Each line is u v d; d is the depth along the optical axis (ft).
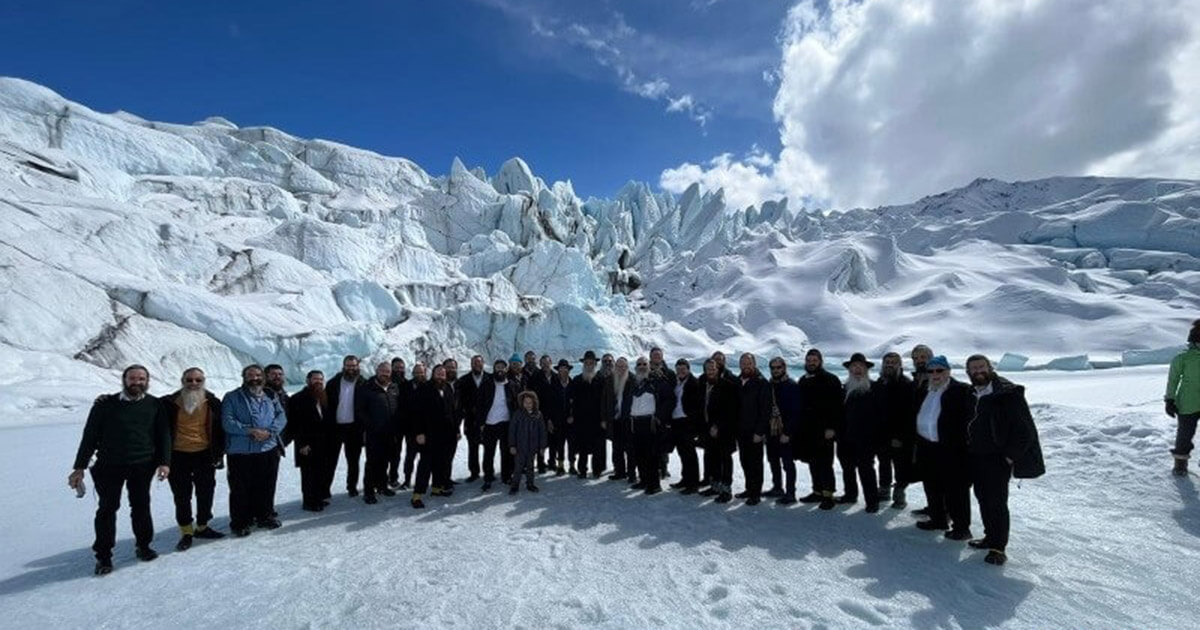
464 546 20.61
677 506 25.85
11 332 89.10
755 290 259.60
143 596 16.76
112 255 124.36
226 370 109.40
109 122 226.99
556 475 33.65
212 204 214.07
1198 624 14.40
